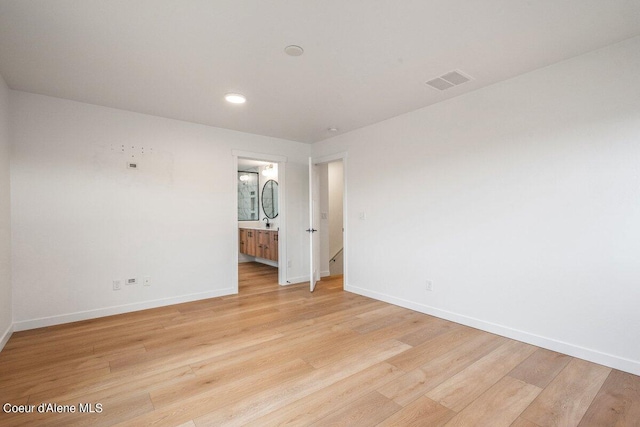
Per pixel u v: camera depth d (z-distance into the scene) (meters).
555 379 2.08
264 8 1.77
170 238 3.80
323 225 5.60
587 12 1.83
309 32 2.01
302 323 3.16
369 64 2.44
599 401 1.84
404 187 3.65
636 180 2.11
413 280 3.57
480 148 2.93
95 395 1.90
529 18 1.88
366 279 4.19
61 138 3.14
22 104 2.96
